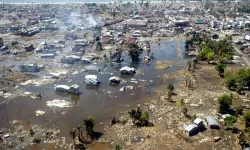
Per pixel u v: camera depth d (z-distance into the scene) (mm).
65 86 118125
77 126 90688
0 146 80375
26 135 86125
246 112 90938
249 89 120875
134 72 142750
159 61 162375
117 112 101562
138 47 176625
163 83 129750
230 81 121250
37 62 154000
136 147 80688
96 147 80438
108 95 116250
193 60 157000
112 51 176375
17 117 97062
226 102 98875
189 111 101312
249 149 76375
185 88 123062
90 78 127188
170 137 85562
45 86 123500
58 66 148875
